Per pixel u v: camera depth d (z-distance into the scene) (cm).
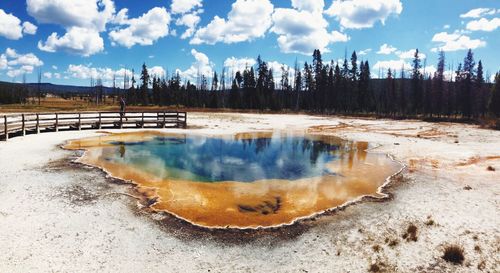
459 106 6072
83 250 731
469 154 2009
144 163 1627
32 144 1962
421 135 2991
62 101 10444
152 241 796
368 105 7312
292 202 1123
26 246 732
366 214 1008
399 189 1284
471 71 5794
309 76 7900
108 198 1083
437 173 1538
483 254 740
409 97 7019
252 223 932
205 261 716
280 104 7694
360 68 7200
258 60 8006
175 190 1214
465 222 923
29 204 984
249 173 1519
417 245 789
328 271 679
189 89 9038
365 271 679
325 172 1572
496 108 4878
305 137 2823
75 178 1296
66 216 911
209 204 1078
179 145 2202
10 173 1314
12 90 9356
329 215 1002
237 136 2758
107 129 2880
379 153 2089
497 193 1200
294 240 826
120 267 673
